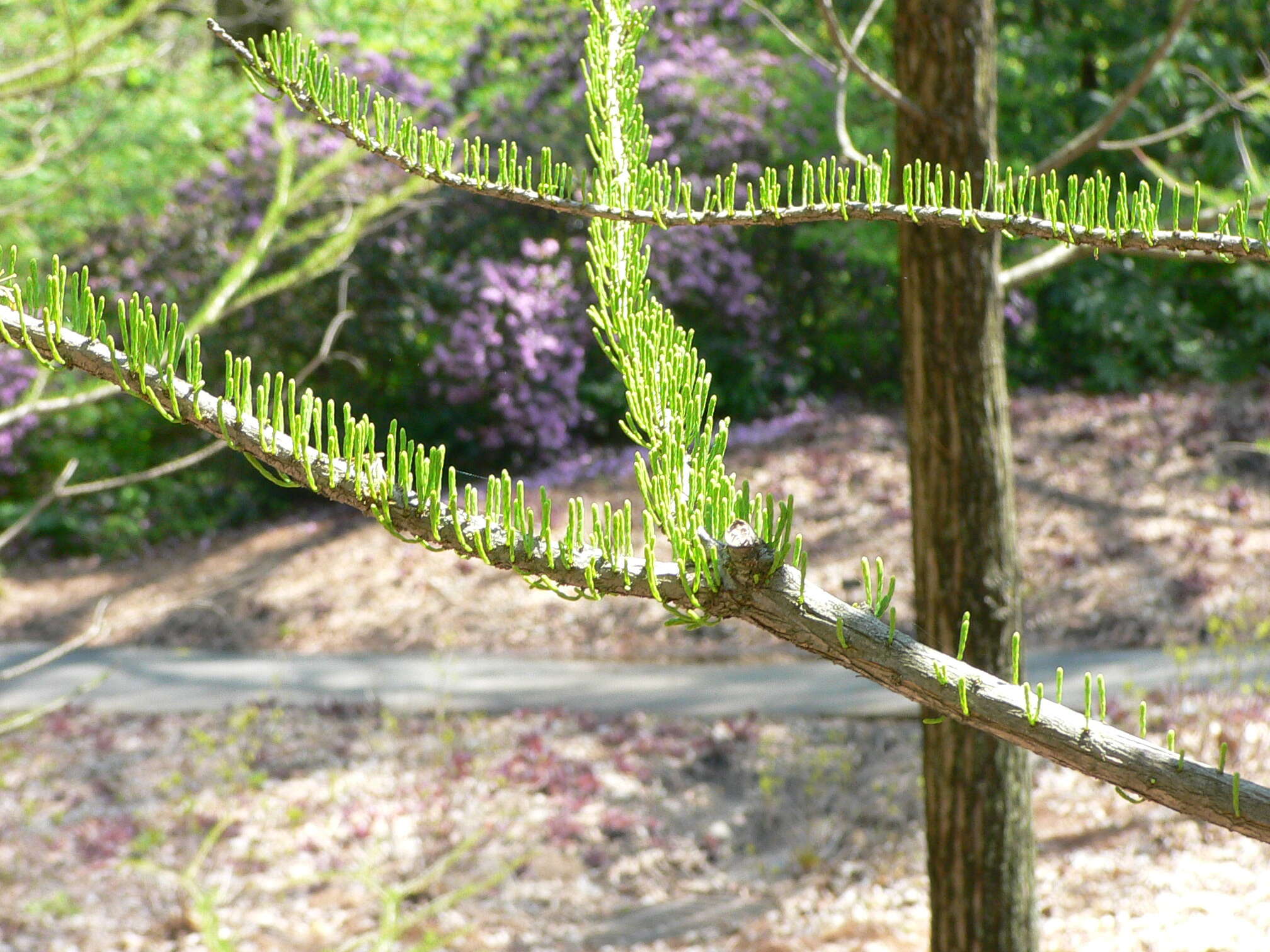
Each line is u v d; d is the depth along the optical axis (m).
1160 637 8.86
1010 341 15.23
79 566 12.88
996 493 3.67
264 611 11.04
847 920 5.63
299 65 1.21
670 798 7.22
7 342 0.96
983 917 3.83
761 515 1.10
